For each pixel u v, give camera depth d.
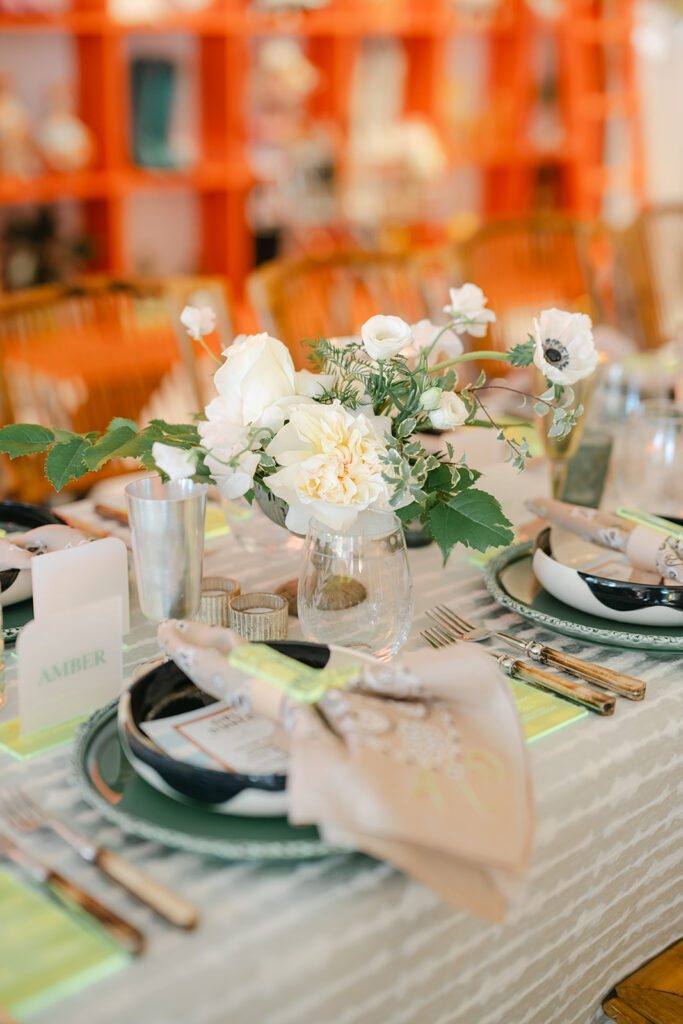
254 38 3.71
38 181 3.16
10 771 0.73
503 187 4.39
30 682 0.77
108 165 3.32
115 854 0.64
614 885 0.81
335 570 0.82
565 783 0.73
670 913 0.89
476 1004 0.71
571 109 4.34
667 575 0.99
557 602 1.01
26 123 3.25
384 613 0.83
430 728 0.68
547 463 1.45
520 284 2.46
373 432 0.82
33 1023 0.53
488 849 0.61
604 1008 0.83
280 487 0.83
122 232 3.47
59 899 0.60
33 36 3.25
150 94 3.42
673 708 0.83
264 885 0.62
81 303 1.77
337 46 3.73
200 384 1.82
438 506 0.90
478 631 0.94
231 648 0.75
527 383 1.75
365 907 0.62
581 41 4.33
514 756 0.68
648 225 2.63
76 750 0.71
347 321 2.11
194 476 0.83
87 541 0.98
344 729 0.65
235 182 3.62
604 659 0.91
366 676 0.70
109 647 0.81
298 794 0.60
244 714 0.74
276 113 3.76
